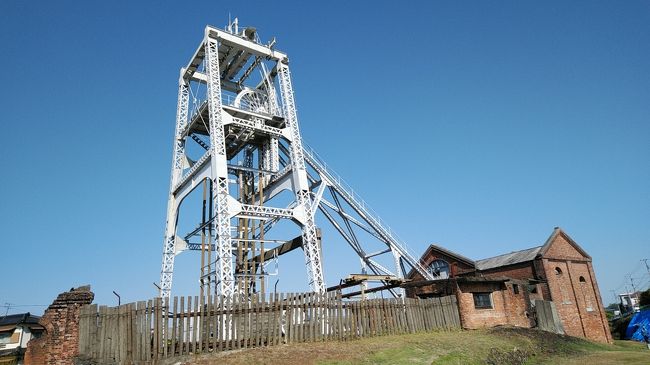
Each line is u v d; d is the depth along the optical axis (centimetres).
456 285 2491
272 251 2973
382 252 3528
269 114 2831
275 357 1426
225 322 1556
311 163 3388
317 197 3303
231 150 3150
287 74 2977
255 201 3128
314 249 2559
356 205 3497
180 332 1463
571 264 3900
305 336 1736
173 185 2911
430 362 1476
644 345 3178
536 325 2736
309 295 1798
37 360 1302
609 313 9269
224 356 1448
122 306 1420
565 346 2256
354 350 1576
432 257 4322
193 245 2892
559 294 3641
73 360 1321
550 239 3819
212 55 2684
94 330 1373
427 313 2278
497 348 1853
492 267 4012
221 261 2216
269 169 3019
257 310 1634
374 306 2042
